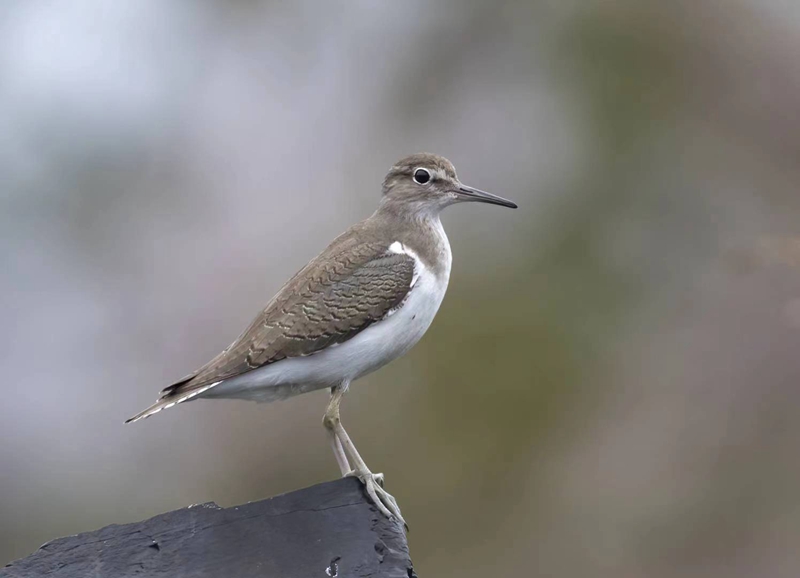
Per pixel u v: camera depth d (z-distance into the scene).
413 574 8.35
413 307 10.05
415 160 10.79
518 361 16.55
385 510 9.17
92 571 8.39
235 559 8.46
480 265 17.47
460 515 15.95
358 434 16.05
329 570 8.27
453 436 16.22
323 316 9.73
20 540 15.84
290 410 16.23
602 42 18.58
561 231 17.64
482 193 10.84
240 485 16.00
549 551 15.57
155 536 8.84
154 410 9.30
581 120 18.34
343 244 10.34
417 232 10.55
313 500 9.27
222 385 9.69
